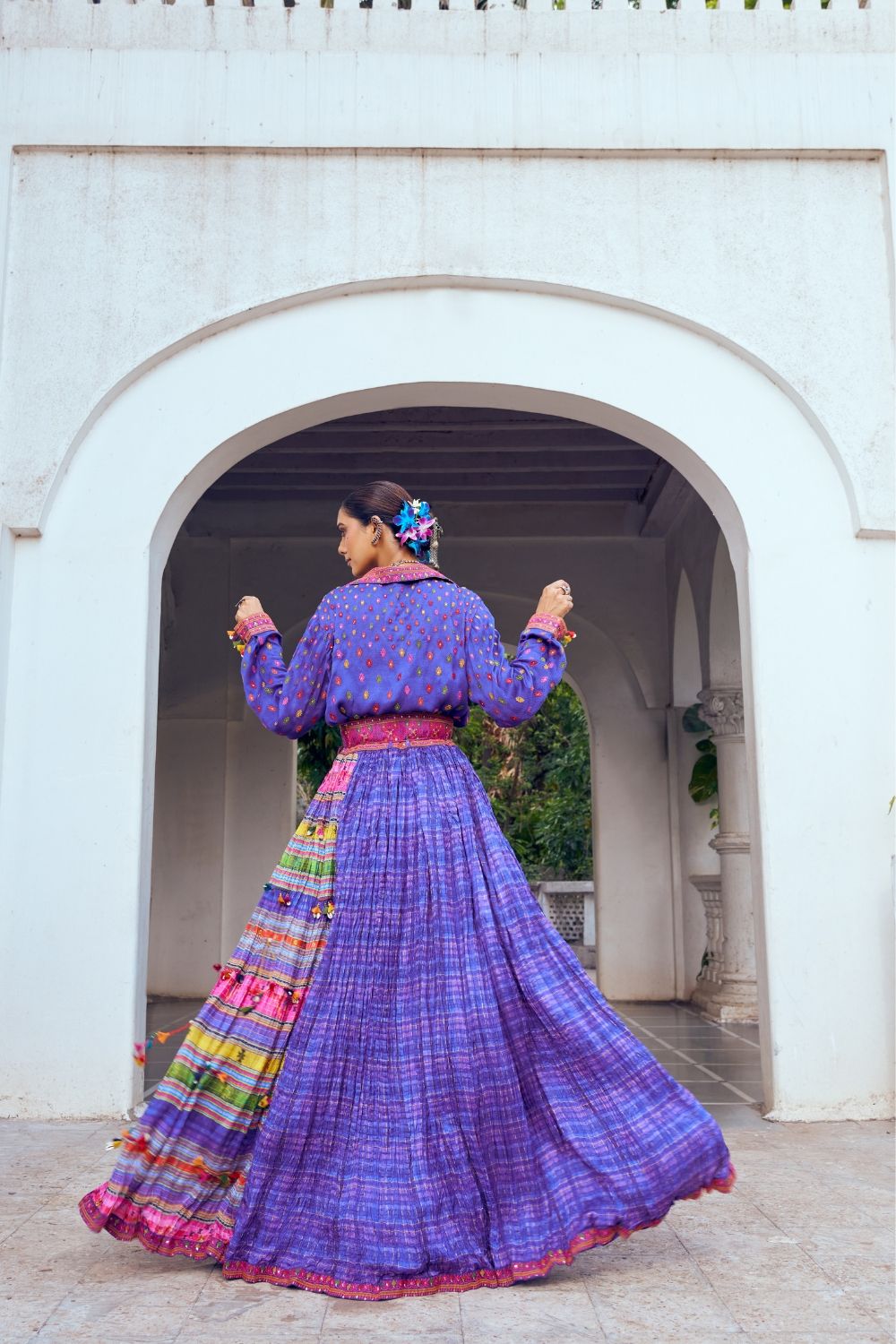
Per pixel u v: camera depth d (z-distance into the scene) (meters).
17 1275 2.32
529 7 4.89
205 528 9.03
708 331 4.74
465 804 2.51
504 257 4.75
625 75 4.84
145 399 4.68
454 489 8.81
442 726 2.61
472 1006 2.34
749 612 4.64
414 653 2.57
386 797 2.49
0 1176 3.23
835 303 4.75
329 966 2.38
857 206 4.82
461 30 4.85
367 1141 2.29
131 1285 2.27
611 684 9.37
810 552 4.66
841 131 4.81
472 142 4.77
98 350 4.65
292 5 5.38
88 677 4.47
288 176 4.77
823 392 4.70
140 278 4.70
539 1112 2.34
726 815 7.96
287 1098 2.31
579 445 7.77
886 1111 4.27
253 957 2.44
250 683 2.69
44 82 4.77
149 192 4.75
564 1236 2.26
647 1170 2.28
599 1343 1.97
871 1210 2.88
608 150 4.79
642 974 9.02
